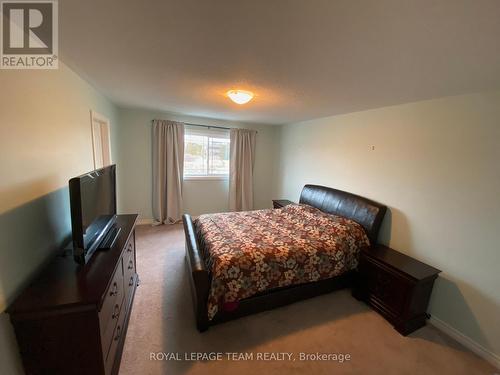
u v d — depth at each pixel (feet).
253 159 16.53
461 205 6.42
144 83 7.27
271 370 5.27
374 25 3.37
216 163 15.88
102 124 9.86
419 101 7.47
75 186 4.37
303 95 7.66
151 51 4.78
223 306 6.28
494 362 5.68
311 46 4.18
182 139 14.05
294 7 3.02
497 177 5.72
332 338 6.25
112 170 7.22
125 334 5.96
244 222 9.53
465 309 6.30
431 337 6.44
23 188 4.10
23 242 4.08
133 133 13.19
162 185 14.01
